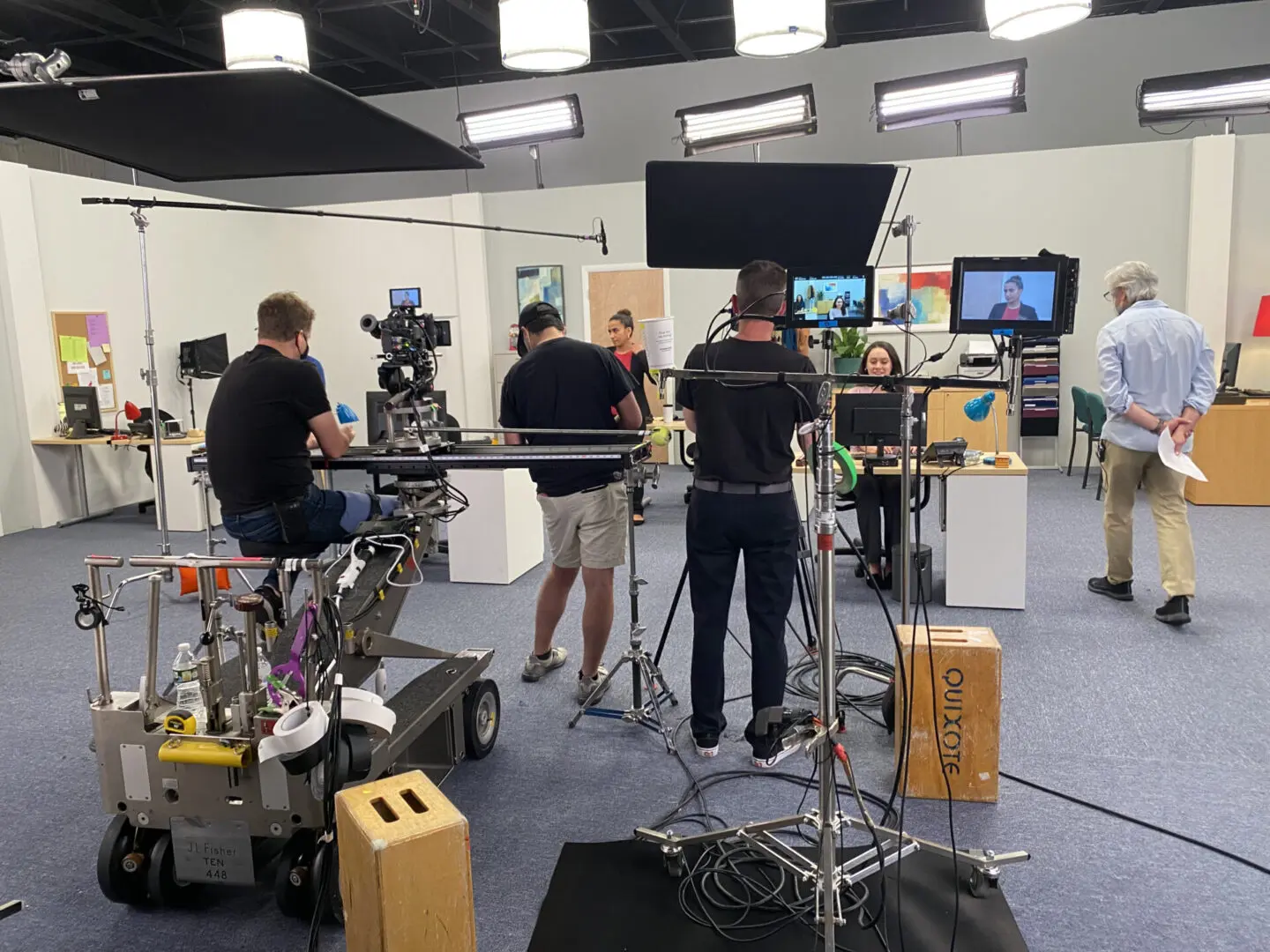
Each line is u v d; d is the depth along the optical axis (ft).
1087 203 24.99
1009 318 8.76
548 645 11.25
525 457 8.21
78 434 21.95
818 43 13.03
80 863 7.64
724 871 7.16
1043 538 17.89
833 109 29.81
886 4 27.94
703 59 30.81
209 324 26.50
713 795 8.41
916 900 6.72
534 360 10.10
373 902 5.27
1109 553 13.83
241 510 8.80
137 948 6.53
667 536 19.17
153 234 24.59
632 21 28.04
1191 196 24.26
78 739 10.07
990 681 8.00
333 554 11.37
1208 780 8.45
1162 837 7.54
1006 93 23.12
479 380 29.50
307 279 29.37
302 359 9.48
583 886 7.04
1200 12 26.94
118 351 23.73
